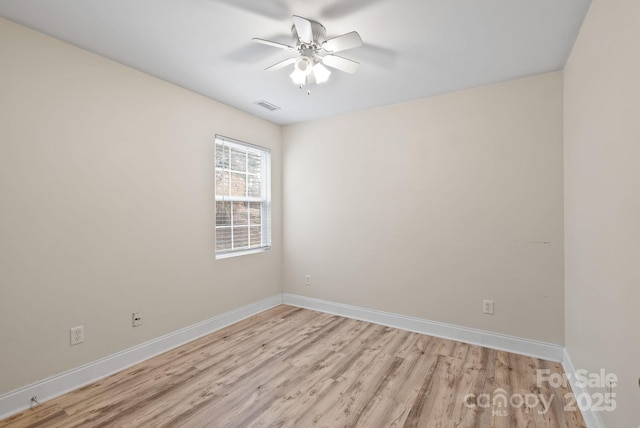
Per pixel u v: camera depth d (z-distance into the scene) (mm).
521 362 2523
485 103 2834
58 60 2092
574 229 2176
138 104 2551
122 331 2443
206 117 3121
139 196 2559
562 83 2523
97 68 2295
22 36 1932
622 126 1297
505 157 2752
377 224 3418
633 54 1183
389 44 2150
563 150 2516
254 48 2225
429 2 1711
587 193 1833
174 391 2127
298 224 3998
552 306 2566
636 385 1190
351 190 3584
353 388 2162
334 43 1892
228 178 3412
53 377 2057
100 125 2311
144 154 2596
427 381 2248
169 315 2791
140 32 2020
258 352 2721
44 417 1851
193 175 3004
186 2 1727
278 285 4086
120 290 2434
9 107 1879
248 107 3424
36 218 1990
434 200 3088
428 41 2113
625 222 1278
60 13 1817
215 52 2277
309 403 1997
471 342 2902
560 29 1961
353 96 3102
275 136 4020
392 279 3332
